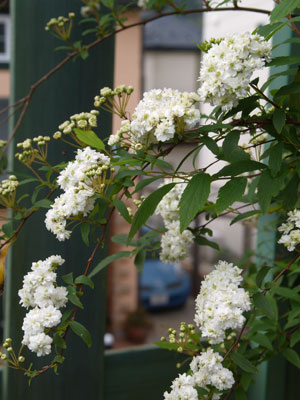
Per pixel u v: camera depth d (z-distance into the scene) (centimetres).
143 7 83
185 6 81
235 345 66
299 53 78
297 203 70
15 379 76
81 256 77
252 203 71
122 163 63
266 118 63
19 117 76
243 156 63
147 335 337
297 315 75
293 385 86
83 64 77
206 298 62
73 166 63
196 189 58
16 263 75
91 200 64
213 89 59
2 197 68
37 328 61
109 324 346
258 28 61
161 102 62
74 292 63
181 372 83
